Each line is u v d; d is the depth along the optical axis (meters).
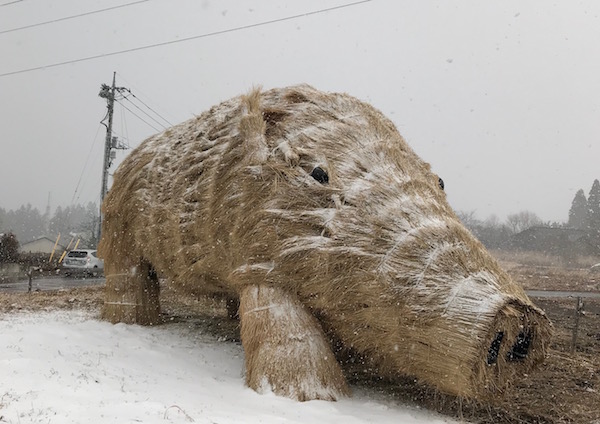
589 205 62.66
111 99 35.75
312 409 6.06
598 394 7.59
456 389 5.68
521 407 6.94
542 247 51.56
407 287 5.96
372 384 7.52
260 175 7.25
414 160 7.85
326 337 6.97
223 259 7.81
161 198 9.47
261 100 8.23
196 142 8.98
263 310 6.94
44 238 67.94
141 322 11.15
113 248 11.02
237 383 7.24
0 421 4.49
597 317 14.67
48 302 13.98
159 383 6.79
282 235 6.91
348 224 6.57
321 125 7.54
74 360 7.43
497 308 5.43
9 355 7.16
